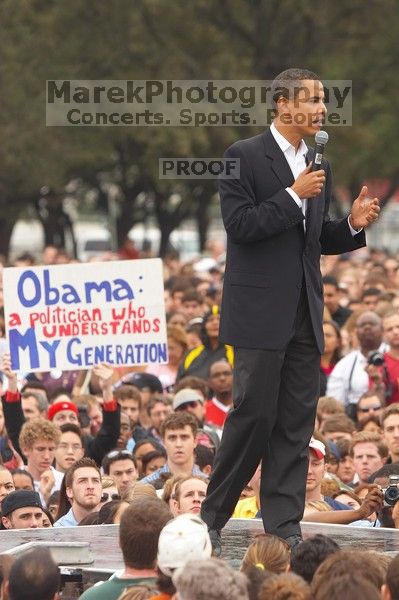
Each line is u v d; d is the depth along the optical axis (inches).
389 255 4950.8
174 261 4252.0
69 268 1749.5
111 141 5017.2
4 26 4840.1
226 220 1008.9
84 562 1041.5
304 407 1039.0
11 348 1743.4
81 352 1750.7
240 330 1018.7
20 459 1674.5
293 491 1037.8
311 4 5201.8
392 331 1974.7
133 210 5989.2
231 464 1037.2
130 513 925.2
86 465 1370.6
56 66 4845.0
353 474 1611.7
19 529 1187.3
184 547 848.3
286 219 991.0
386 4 5502.0
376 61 5615.2
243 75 4931.1
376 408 1828.2
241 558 1030.4
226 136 4493.1
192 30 4963.1
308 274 1024.9
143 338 1760.6
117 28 4918.8
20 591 852.0
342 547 1071.0
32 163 4889.3
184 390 1776.6
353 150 5378.9
